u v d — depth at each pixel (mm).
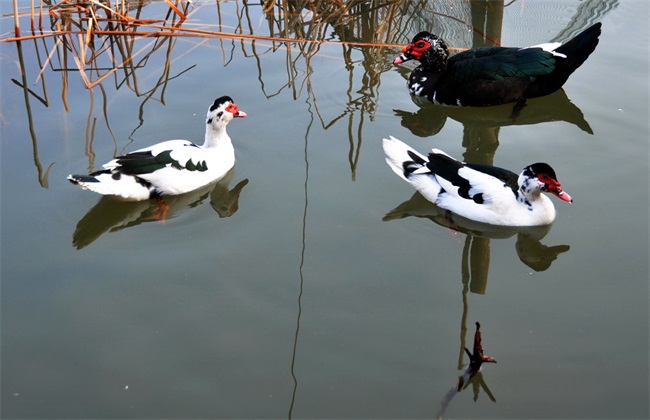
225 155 9797
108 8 13156
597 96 11734
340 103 11727
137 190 9055
